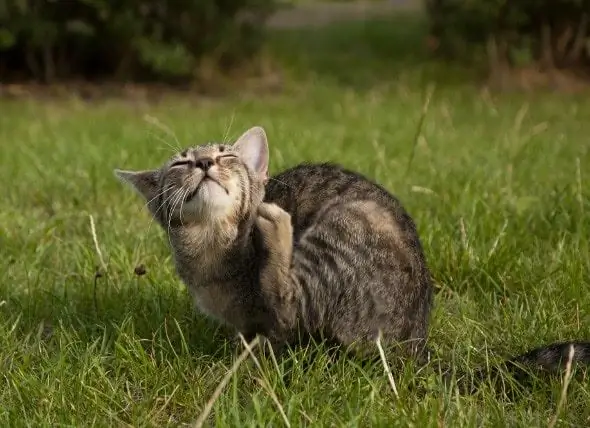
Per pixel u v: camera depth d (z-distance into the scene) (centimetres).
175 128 286
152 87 428
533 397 146
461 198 197
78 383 148
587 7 400
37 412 145
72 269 180
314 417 142
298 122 316
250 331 156
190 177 153
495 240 178
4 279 175
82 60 435
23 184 220
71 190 216
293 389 147
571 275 168
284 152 230
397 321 151
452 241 179
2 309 167
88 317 165
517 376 149
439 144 256
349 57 465
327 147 248
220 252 154
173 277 174
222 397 144
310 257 151
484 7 402
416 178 213
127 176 162
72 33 420
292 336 153
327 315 151
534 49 415
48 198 213
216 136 267
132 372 152
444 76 414
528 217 190
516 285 171
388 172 215
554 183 207
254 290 153
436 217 190
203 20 427
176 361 153
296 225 156
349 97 370
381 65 446
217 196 152
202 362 154
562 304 165
